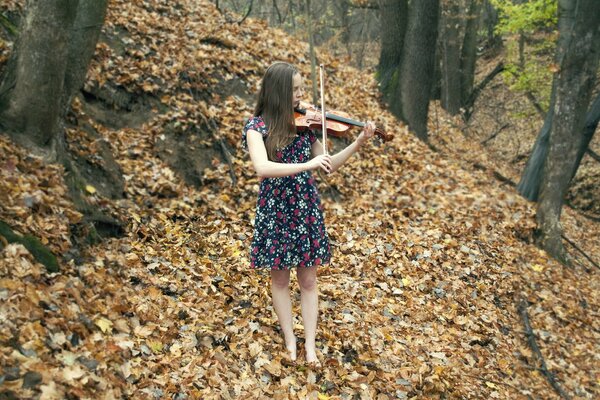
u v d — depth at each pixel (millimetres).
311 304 4137
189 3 10812
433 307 6035
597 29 9055
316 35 23266
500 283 7168
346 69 12609
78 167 5660
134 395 3240
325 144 3777
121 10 8812
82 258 4391
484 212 8703
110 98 7098
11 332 3100
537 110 17625
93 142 6090
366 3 15742
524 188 11289
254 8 23328
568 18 9961
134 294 4324
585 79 9086
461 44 21531
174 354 3793
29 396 2756
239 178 7148
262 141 3734
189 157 7109
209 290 4867
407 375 4559
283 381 3875
